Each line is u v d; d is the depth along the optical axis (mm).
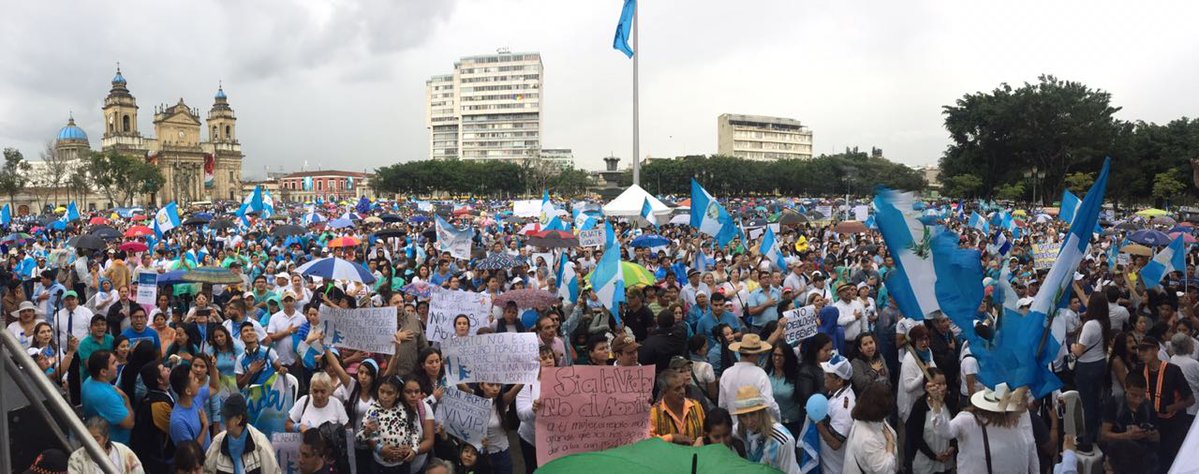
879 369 8922
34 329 9758
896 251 6680
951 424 6531
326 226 34406
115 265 15945
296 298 11898
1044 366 6176
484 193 152375
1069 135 66438
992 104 69938
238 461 6551
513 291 11391
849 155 115312
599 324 10594
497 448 7449
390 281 15133
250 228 36750
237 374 8562
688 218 34594
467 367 7445
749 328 12867
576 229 27828
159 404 7324
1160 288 12742
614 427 6457
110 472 3191
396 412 6926
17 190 102562
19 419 4582
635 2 29000
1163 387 7641
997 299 6504
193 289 14805
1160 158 71312
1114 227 35594
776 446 6305
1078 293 11773
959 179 71438
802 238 25031
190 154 154750
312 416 7125
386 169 151500
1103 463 6289
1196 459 3156
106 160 116500
